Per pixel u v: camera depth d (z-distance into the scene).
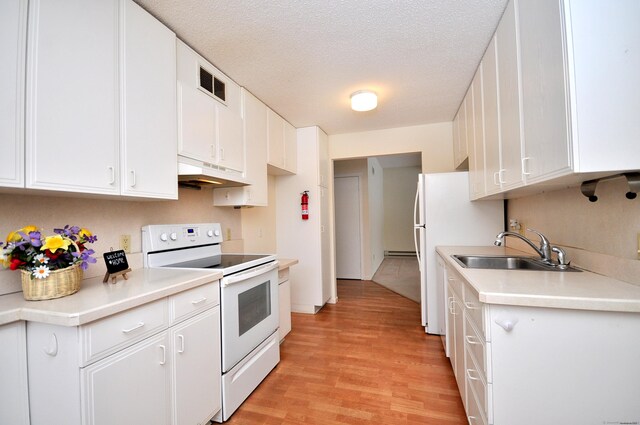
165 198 1.58
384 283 4.83
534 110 1.21
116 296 1.13
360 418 1.61
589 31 0.93
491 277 1.32
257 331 1.94
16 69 0.98
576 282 1.20
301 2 1.46
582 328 1.00
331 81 2.33
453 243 2.71
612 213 1.26
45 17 1.06
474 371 1.30
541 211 1.95
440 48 1.89
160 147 1.55
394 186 7.84
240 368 1.75
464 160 2.75
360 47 1.87
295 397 1.81
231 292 1.69
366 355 2.34
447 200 2.72
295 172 3.46
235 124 2.27
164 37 1.59
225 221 2.70
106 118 1.27
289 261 2.70
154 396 1.21
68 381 0.97
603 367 0.98
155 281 1.39
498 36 1.64
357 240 5.20
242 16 1.56
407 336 2.71
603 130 0.92
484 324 1.09
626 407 0.97
